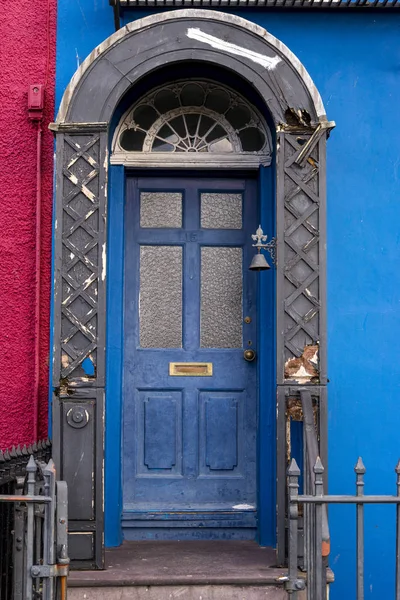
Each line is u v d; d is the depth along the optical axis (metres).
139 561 4.41
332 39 5.14
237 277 5.19
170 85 5.02
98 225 4.41
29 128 5.05
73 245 4.41
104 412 4.34
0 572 3.87
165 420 5.11
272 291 4.94
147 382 5.12
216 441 5.09
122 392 4.98
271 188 5.02
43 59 5.09
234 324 5.18
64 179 4.44
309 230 4.45
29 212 5.00
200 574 4.12
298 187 4.46
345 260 5.04
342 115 5.11
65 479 4.27
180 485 5.06
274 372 4.89
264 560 4.44
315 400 4.36
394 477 4.92
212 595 4.05
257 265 4.43
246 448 5.10
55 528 3.72
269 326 4.95
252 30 4.55
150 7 4.97
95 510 4.25
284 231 4.44
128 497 5.03
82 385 4.33
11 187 5.01
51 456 4.54
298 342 4.39
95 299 4.38
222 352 5.14
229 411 5.12
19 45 5.10
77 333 4.37
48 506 3.57
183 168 5.09
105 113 4.49
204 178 5.22
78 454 4.29
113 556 4.54
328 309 5.00
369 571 4.87
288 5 4.99
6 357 4.93
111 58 4.53
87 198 4.43
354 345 4.99
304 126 4.50
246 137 5.13
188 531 4.99
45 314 4.95
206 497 5.06
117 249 4.96
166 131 5.14
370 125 5.11
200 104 5.14
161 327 5.17
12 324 4.95
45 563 3.54
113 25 5.11
